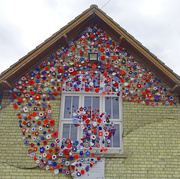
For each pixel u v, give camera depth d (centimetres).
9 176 655
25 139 696
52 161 677
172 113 738
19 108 733
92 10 820
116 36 831
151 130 716
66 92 782
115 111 764
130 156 685
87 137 718
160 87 767
